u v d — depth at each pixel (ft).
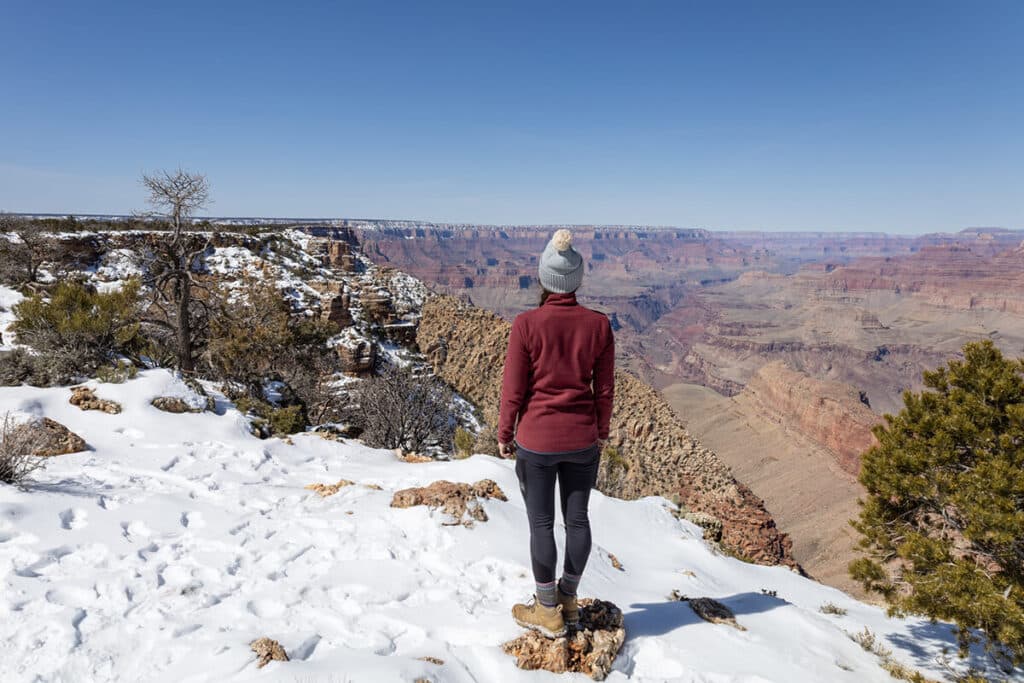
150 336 76.23
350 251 232.73
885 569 19.84
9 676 9.93
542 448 11.03
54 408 31.83
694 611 15.46
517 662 11.25
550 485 11.56
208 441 30.32
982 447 19.06
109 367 40.45
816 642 15.96
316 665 9.91
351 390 101.71
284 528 17.07
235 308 111.65
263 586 13.64
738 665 12.50
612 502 25.86
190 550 15.35
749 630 15.15
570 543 11.87
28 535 14.83
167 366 60.80
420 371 162.09
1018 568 17.61
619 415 110.73
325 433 36.50
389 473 26.45
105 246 147.13
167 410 35.45
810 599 23.34
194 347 79.10
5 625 11.23
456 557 15.65
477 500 19.17
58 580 13.09
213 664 10.12
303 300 164.14
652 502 29.60
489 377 153.28
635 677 11.75
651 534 24.23
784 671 12.70
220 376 73.61
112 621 11.75
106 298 47.42
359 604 13.05
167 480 22.11
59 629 11.19
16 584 12.57
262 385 81.30
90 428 30.17
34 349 42.52
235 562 14.80
